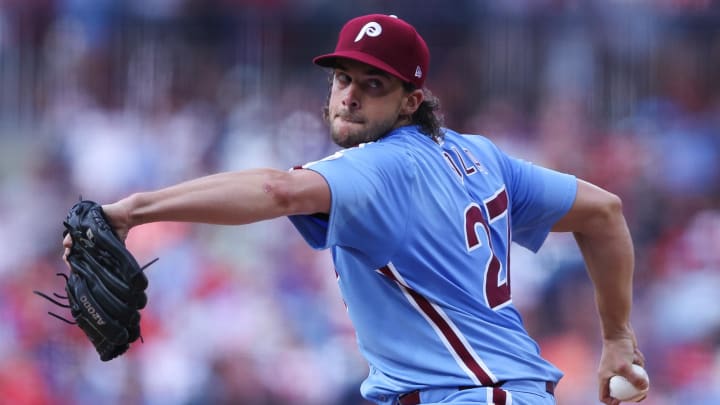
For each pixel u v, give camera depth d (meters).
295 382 31.97
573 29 41.34
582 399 32.03
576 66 41.25
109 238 10.05
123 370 31.36
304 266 33.91
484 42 41.28
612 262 13.89
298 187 10.70
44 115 39.88
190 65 41.03
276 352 32.28
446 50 41.31
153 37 41.09
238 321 32.44
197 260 33.38
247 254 34.00
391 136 12.42
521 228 13.68
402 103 12.54
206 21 41.31
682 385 33.19
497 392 11.90
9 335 31.70
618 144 39.88
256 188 10.44
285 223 34.69
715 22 41.47
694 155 39.53
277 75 41.09
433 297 11.99
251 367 32.00
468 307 12.15
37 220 36.62
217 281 33.00
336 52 12.41
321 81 40.97
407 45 12.34
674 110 40.94
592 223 13.71
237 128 39.66
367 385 12.67
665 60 41.44
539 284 33.22
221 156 39.41
